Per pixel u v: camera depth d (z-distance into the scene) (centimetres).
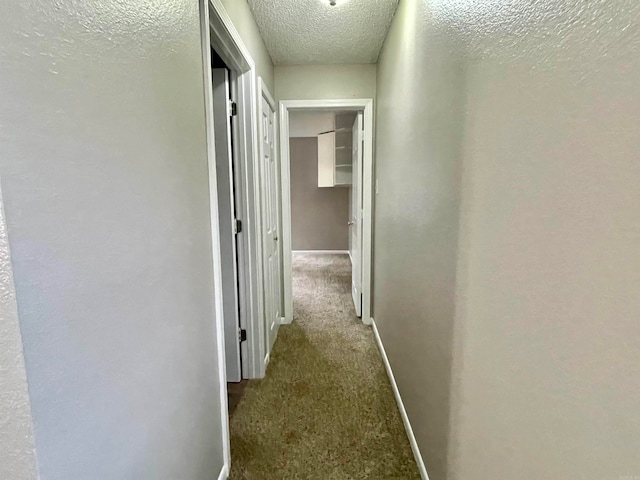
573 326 59
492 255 88
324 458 164
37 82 53
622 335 49
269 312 264
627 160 48
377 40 247
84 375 63
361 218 323
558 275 63
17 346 51
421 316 155
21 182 50
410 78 173
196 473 119
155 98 89
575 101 58
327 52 266
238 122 211
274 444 174
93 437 66
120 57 73
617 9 49
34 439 53
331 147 482
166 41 95
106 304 69
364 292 323
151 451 88
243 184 218
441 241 126
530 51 71
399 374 203
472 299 100
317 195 642
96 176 66
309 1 193
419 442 158
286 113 300
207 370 130
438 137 129
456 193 111
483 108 92
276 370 244
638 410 47
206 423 129
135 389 80
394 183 217
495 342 86
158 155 91
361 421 190
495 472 87
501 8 82
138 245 81
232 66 197
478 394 96
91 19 64
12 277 49
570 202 59
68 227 59
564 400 62
